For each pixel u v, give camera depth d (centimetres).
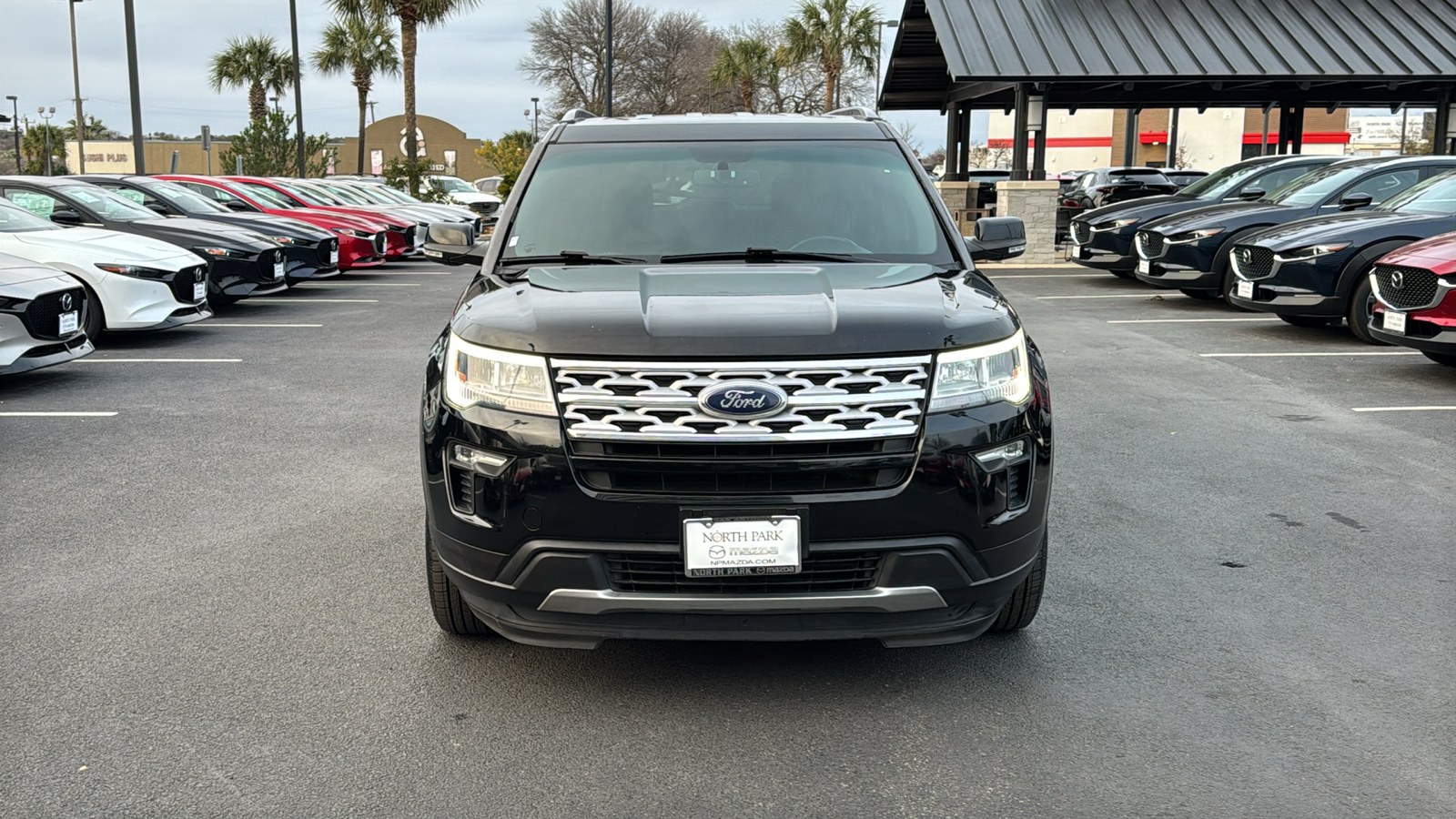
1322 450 643
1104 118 5625
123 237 1084
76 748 303
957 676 352
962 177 2612
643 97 5009
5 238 1024
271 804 276
